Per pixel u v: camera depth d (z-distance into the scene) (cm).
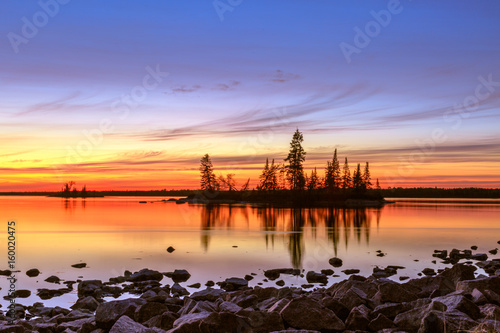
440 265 1689
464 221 4041
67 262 1789
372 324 647
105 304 750
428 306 652
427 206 7625
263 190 9425
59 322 829
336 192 9406
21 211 5934
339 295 826
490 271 1503
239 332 629
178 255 1973
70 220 4200
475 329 562
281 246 2291
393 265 1695
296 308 663
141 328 628
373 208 6806
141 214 5275
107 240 2555
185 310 759
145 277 1404
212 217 4731
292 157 8388
